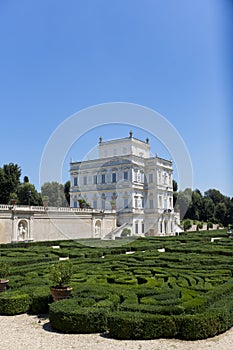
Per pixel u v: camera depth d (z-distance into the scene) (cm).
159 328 828
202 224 8412
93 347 773
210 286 1227
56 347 775
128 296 1039
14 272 1539
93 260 1925
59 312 888
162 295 1044
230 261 1847
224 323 871
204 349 762
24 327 927
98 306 941
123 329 823
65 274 1047
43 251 2583
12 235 3728
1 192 6569
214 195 11962
